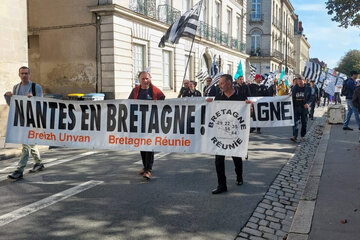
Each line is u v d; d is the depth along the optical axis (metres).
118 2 16.41
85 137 5.98
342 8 22.61
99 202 4.96
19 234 3.94
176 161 7.53
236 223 4.25
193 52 24.62
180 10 22.66
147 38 18.75
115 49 16.28
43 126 6.12
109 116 5.87
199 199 5.08
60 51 17.34
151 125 5.70
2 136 11.11
